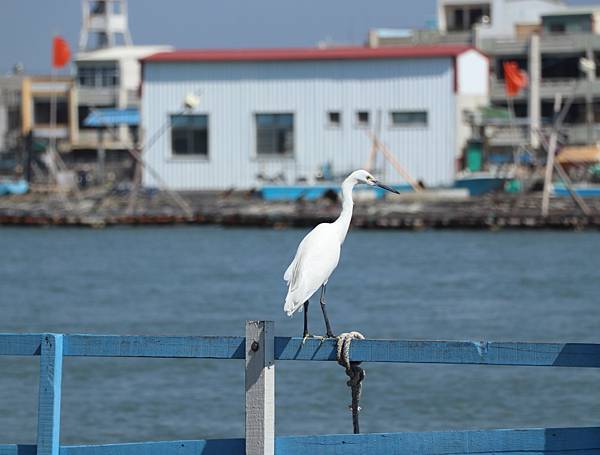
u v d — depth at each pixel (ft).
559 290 145.48
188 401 84.58
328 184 246.47
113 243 212.43
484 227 221.87
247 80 270.67
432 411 81.25
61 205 256.73
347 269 169.78
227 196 256.32
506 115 280.31
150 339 42.52
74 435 75.97
